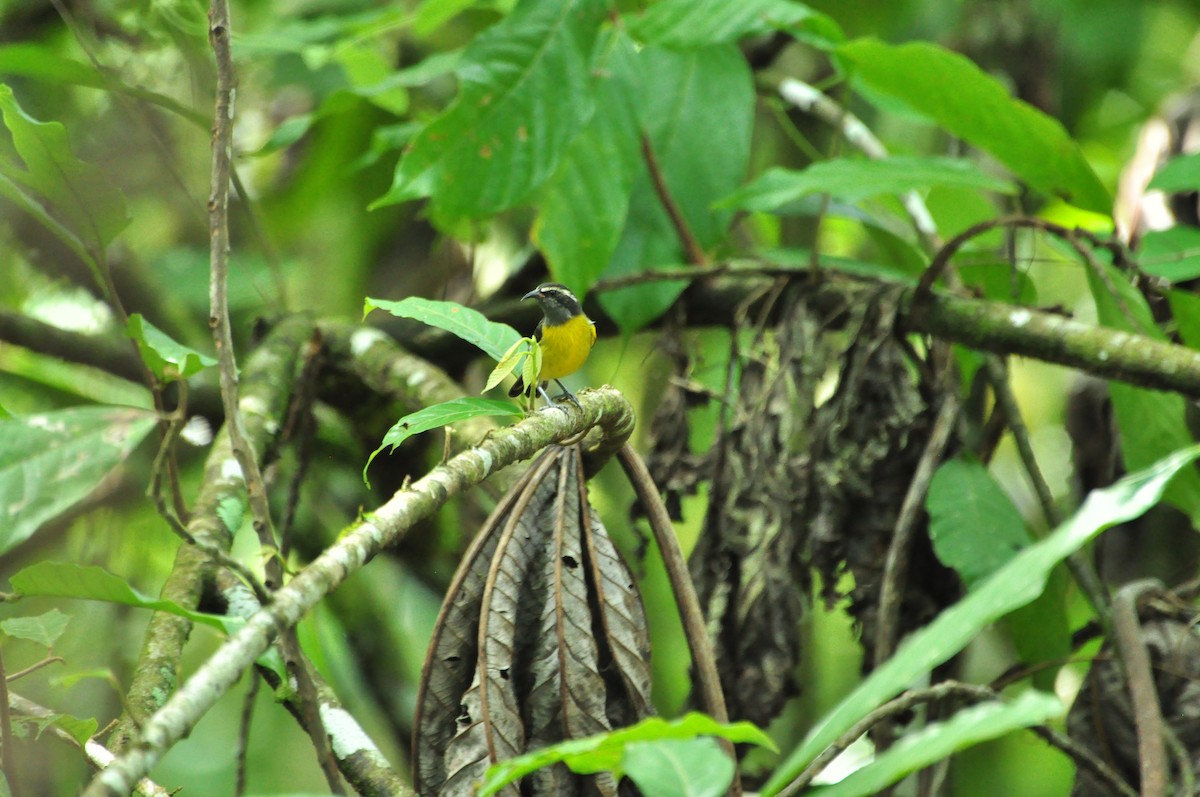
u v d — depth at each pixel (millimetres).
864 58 8891
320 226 13344
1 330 10852
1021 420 8719
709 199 10164
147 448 11305
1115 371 7820
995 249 12055
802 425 8984
